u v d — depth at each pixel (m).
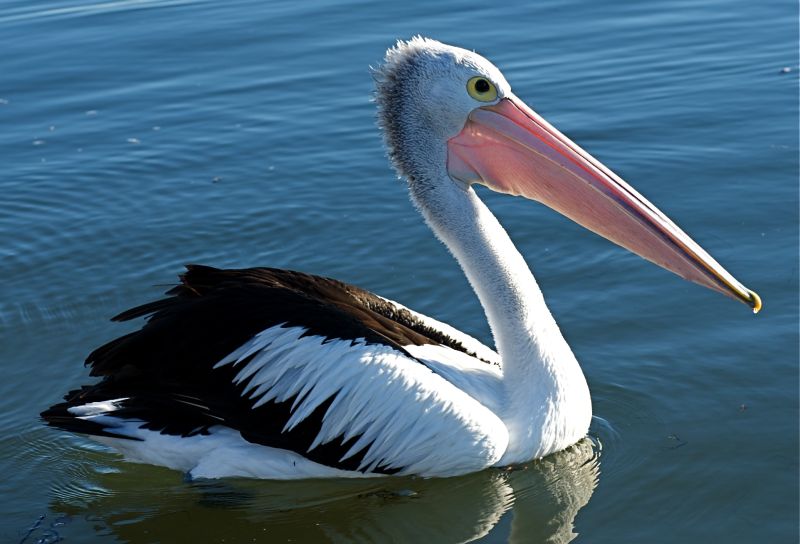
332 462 10.27
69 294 14.10
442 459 10.23
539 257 14.48
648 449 10.72
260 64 21.02
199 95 19.94
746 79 19.36
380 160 17.34
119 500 10.48
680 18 22.34
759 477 10.18
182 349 10.14
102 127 18.97
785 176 15.94
